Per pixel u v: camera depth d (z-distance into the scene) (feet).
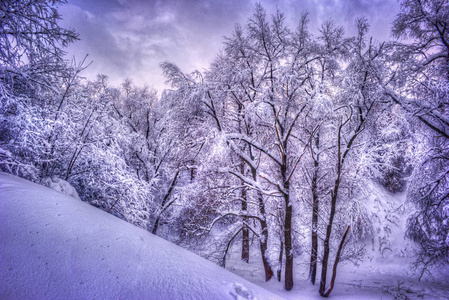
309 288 30.17
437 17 25.39
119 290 7.63
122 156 33.30
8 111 18.70
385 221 43.52
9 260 7.09
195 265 12.45
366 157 34.68
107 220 13.88
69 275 7.48
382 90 27.68
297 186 35.45
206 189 34.55
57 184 17.74
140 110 49.06
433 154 27.14
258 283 32.65
